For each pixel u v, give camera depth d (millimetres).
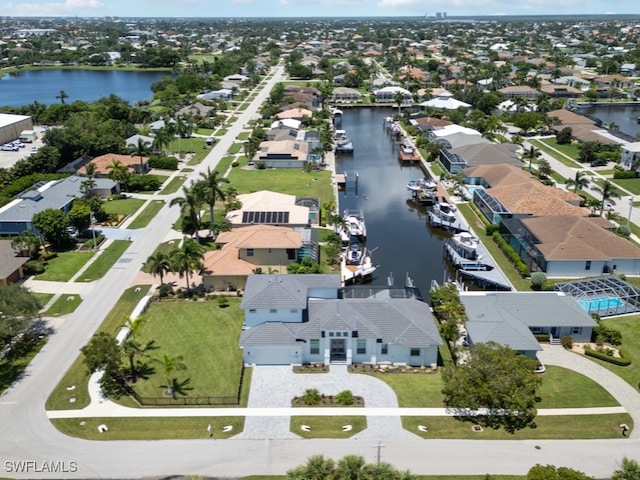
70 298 79875
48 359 65500
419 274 91562
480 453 50969
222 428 54156
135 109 194125
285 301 66062
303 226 99562
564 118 187500
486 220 111062
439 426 54656
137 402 57969
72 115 180125
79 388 60188
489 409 55938
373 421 55312
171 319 74500
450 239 101625
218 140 176750
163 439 52625
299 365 64438
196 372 62969
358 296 74438
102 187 122125
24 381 61344
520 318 70062
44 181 123312
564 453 51031
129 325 64875
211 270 82500
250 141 156875
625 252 89000
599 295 78188
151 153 151125
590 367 64875
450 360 66438
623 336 71312
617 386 61312
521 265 88688
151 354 66312
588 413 56719
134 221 109875
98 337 59562
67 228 99625
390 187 137750
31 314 68062
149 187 128500
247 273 82125
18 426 54344
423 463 49688
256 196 107438
